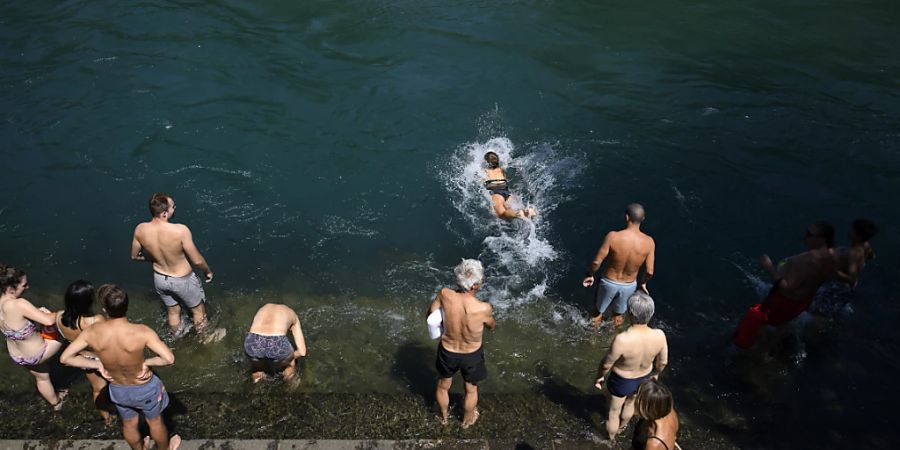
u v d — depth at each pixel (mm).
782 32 14484
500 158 10797
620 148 11078
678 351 7664
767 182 10320
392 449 6113
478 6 15336
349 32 14180
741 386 7176
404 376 7145
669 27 14656
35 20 14156
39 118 11336
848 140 11125
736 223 9617
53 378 6895
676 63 13375
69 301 5832
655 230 9508
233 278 8641
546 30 14438
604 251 7289
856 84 12617
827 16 15117
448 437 6316
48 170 10320
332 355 7398
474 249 9227
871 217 9609
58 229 9352
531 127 11578
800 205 9883
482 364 6016
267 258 9000
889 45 13938
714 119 11727
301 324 7883
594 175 10500
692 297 8492
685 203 9961
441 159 10820
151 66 12789
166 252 6875
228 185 10188
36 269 8719
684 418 6766
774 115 11781
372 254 9125
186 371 7090
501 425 6484
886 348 7629
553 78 12844
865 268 8719
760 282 8695
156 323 7805
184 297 7207
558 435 6387
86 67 12688
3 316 5898
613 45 13961
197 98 11984
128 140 10953
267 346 6316
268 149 10906
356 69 12977
